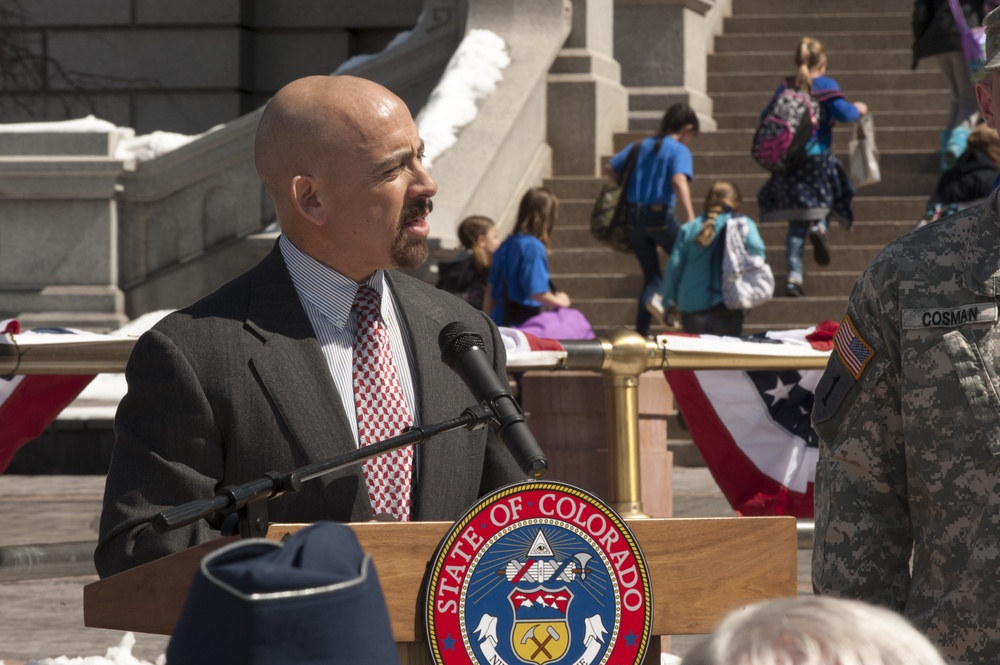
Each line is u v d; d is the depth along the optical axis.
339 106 3.41
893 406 3.29
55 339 5.11
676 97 18.80
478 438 3.54
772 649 1.68
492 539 2.75
